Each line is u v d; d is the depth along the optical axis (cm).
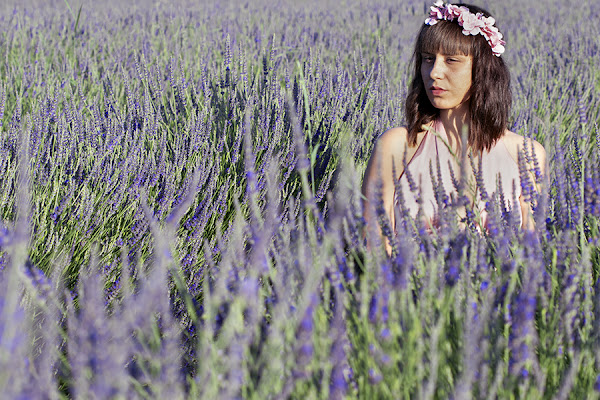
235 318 129
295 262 165
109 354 114
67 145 312
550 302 160
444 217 184
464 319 149
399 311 149
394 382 134
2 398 96
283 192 307
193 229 270
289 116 350
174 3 905
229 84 392
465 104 236
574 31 777
